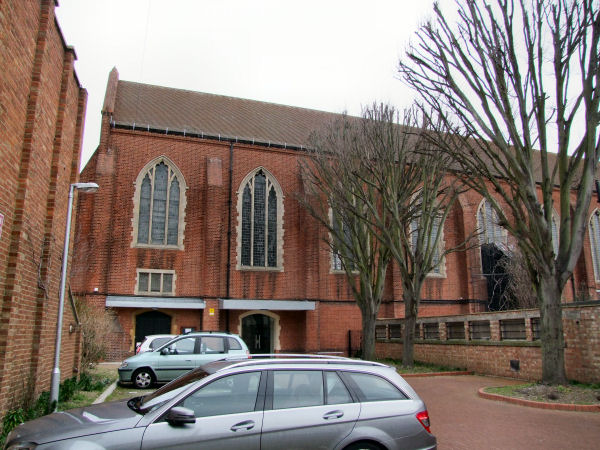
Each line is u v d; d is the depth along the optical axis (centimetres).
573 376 1442
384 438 546
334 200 2203
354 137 2091
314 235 2795
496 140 1340
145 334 2461
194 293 2580
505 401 1189
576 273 3447
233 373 549
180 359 1438
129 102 2938
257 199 2842
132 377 1405
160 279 2542
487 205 3238
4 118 751
